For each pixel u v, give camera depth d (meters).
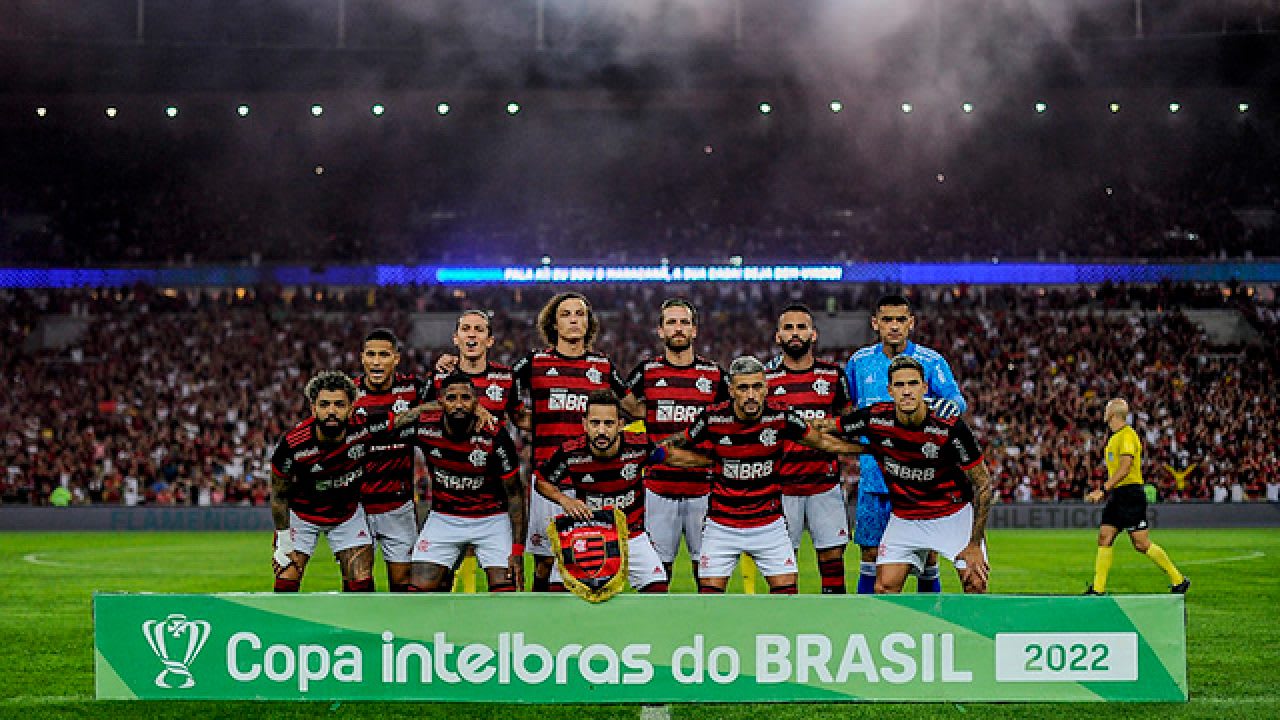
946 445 7.09
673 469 8.38
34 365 34.00
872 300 37.25
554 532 6.60
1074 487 27.98
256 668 6.37
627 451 7.42
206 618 6.40
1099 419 30.50
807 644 6.30
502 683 6.34
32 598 12.25
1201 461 28.89
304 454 7.57
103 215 41.03
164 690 6.39
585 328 8.16
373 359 8.43
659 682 6.32
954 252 40.16
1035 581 13.72
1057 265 37.31
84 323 36.62
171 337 35.72
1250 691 6.90
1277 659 8.07
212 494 28.03
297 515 8.03
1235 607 10.91
